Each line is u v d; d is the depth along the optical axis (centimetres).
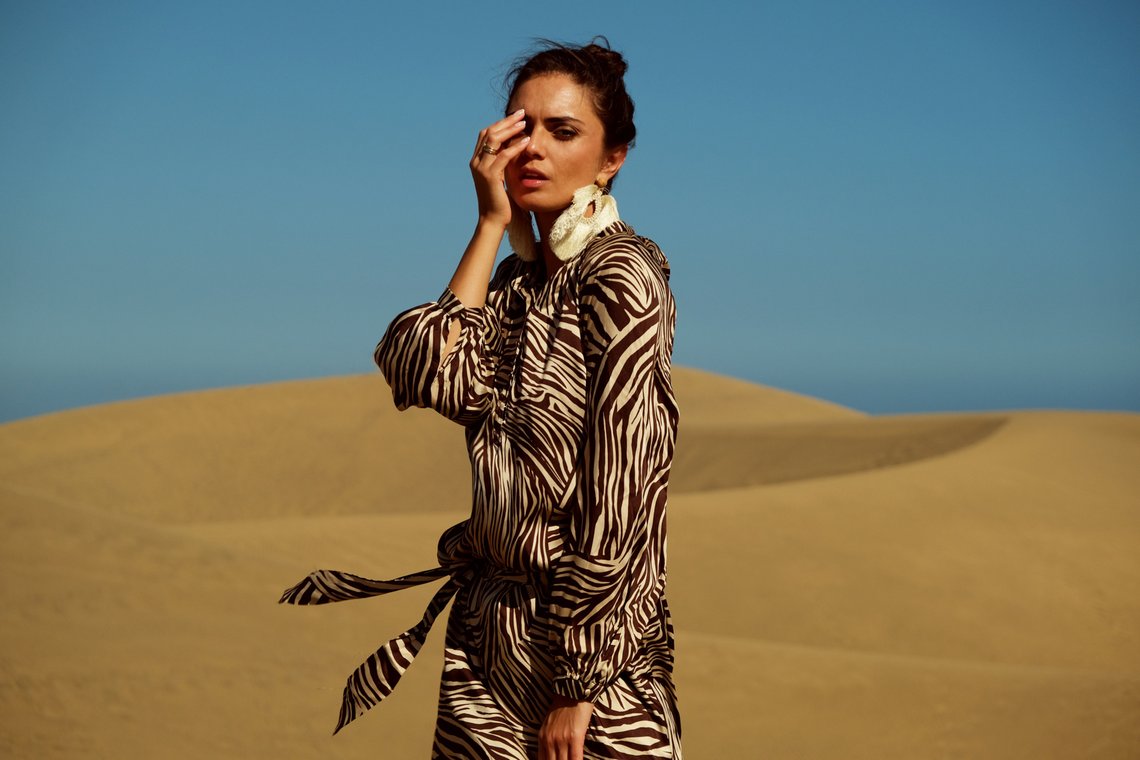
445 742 220
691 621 1889
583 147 222
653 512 205
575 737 205
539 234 236
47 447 4872
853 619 1942
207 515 4594
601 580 201
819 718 944
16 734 723
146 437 5031
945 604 2033
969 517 2436
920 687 1018
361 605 1185
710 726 923
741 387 6269
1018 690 1003
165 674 871
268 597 1138
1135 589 2202
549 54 227
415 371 213
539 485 208
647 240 222
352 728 824
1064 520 2491
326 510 4756
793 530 2258
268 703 840
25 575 1086
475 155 223
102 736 737
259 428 5247
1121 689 989
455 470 5022
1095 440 3288
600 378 203
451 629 229
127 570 1155
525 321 218
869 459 3803
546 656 212
